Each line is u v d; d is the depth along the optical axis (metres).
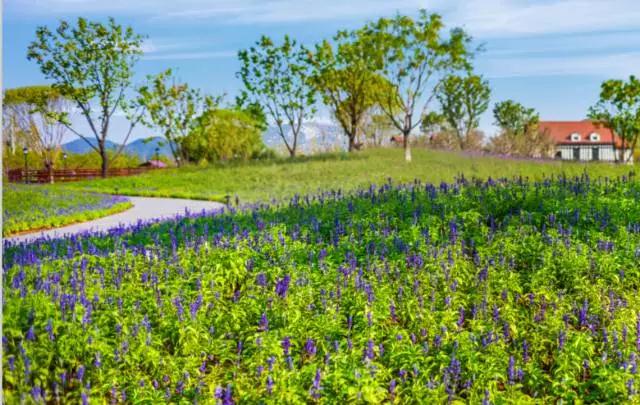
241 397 6.22
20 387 5.74
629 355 6.62
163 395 6.24
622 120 60.28
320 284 8.56
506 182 14.72
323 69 57.22
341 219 12.48
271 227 11.55
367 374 6.06
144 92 62.25
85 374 6.33
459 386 6.45
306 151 70.81
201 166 54.91
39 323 6.50
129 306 7.59
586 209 11.55
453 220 11.30
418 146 70.25
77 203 27.50
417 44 47.03
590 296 8.19
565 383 6.32
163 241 11.34
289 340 6.80
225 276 9.02
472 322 7.45
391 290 8.34
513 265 9.34
